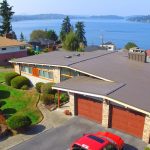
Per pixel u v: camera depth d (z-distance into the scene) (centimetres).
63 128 2477
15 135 2345
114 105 2395
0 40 6075
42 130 2438
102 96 2297
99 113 2559
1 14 9756
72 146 1869
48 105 3025
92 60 3550
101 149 1808
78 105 2717
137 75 2867
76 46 8481
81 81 2853
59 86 2716
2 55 5641
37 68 3719
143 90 2419
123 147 2084
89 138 1919
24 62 3828
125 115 2344
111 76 2794
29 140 2262
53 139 2278
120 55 3994
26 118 2383
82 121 2616
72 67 3131
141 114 2228
